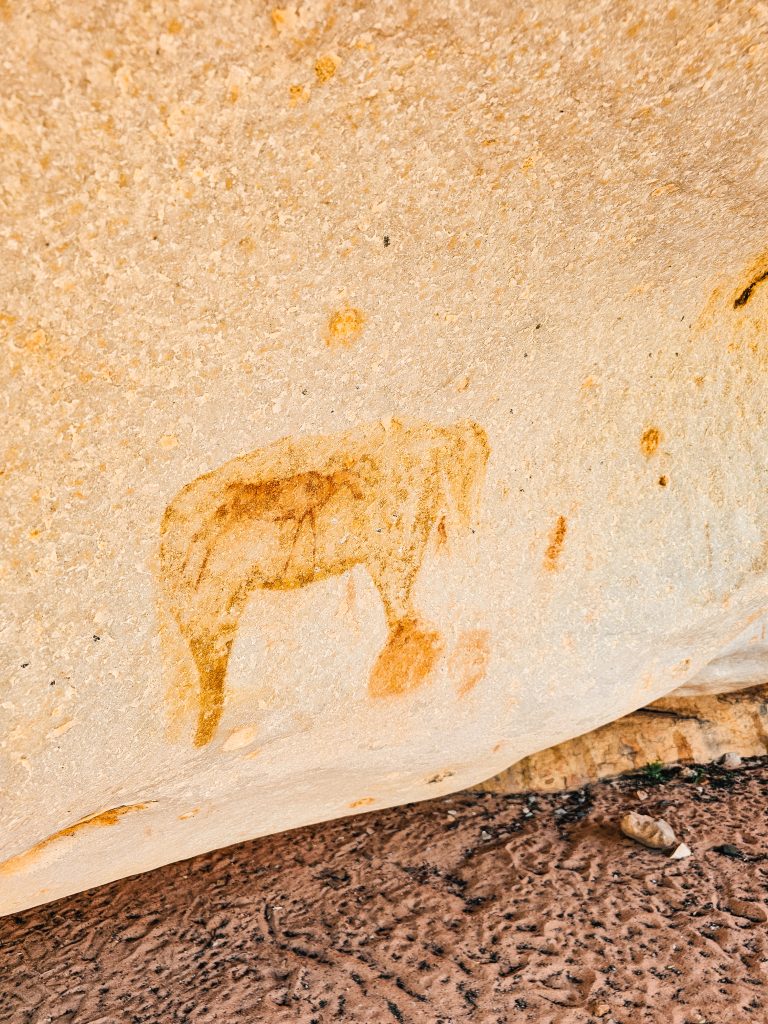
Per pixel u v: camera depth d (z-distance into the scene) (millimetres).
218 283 477
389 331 571
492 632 816
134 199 420
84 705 572
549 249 587
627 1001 768
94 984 828
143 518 541
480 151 492
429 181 495
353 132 448
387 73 428
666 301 718
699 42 464
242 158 432
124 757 621
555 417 742
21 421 458
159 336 478
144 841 803
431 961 842
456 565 757
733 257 699
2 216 394
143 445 514
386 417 630
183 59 381
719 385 822
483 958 843
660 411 801
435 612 762
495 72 447
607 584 854
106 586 542
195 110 402
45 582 512
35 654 529
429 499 707
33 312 429
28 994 815
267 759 767
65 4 342
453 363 628
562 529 803
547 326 657
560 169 527
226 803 813
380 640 737
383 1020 763
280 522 623
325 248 497
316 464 619
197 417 527
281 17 383
